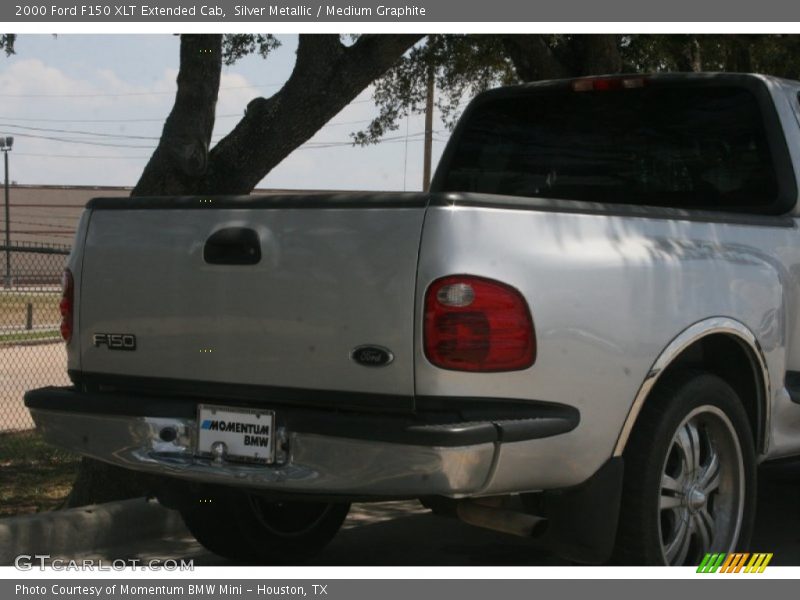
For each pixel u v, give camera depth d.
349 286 4.07
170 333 4.48
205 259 4.39
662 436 4.52
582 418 4.23
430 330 3.94
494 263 4.02
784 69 11.87
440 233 3.96
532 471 4.10
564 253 4.23
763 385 5.14
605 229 4.44
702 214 4.97
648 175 6.01
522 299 4.05
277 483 4.17
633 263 4.45
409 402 3.99
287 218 4.23
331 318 4.11
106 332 4.66
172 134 6.54
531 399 4.10
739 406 4.92
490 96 6.49
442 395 3.95
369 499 4.29
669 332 4.55
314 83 6.72
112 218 4.68
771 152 5.62
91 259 4.71
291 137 6.79
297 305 4.18
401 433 3.89
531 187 6.35
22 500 7.21
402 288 3.98
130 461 4.52
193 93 6.54
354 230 4.09
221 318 4.35
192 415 4.43
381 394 4.03
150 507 6.21
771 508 7.04
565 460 4.20
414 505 7.23
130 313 4.59
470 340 3.96
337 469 4.05
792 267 5.43
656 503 4.52
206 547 5.51
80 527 5.90
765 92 5.69
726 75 5.79
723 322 4.80
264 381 4.25
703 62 11.41
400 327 3.98
